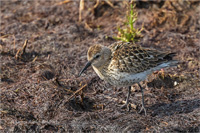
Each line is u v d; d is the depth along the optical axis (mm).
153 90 11812
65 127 9773
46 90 11328
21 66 13250
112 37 14859
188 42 14477
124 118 10117
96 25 16172
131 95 11648
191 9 16328
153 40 14781
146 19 16141
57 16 16906
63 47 14477
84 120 10039
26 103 10938
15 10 17625
